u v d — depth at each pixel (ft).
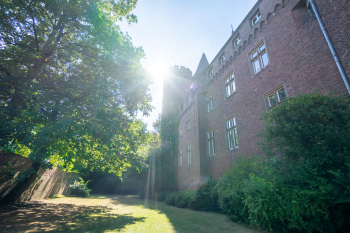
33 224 18.80
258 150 32.53
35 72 24.26
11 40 25.22
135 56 32.40
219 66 52.13
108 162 37.45
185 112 73.10
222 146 45.37
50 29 31.32
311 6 26.25
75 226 18.72
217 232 18.04
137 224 20.89
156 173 71.97
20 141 20.17
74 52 30.09
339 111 15.30
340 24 20.63
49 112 23.36
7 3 22.24
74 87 25.26
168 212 31.65
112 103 29.14
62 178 62.64
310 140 16.07
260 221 16.99
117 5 32.81
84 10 26.84
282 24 31.12
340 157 14.32
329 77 21.99
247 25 41.16
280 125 17.56
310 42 25.27
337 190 13.71
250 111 36.50
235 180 22.82
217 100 51.19
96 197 72.90
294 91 26.84
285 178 17.04
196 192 35.60
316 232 15.30
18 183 33.78
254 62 38.11
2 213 24.20
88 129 22.80
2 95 23.34
